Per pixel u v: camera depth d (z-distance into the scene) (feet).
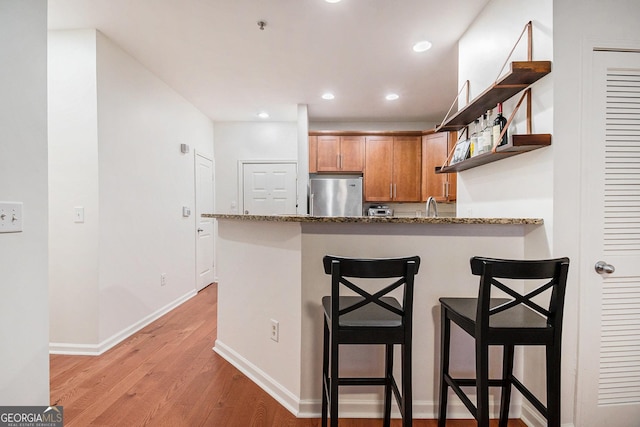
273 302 6.13
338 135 14.96
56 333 7.71
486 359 3.89
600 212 4.83
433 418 5.43
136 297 9.18
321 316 5.46
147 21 7.27
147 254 9.76
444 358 4.97
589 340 4.89
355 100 12.72
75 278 7.68
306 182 13.24
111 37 7.95
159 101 10.52
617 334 4.92
